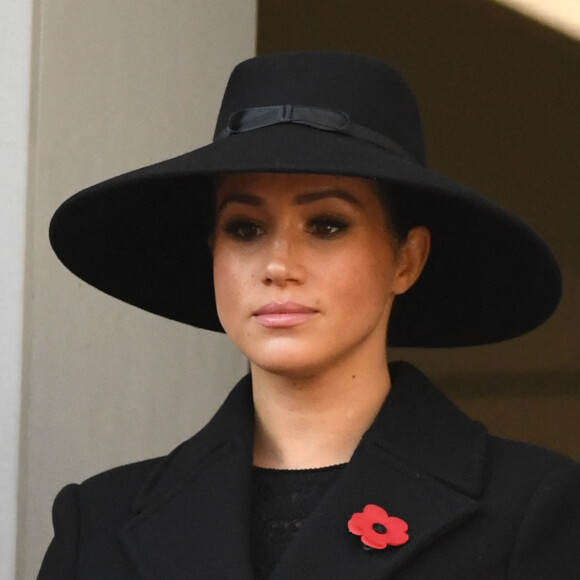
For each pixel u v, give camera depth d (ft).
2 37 31.27
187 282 27.20
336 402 23.07
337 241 22.04
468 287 25.62
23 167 30.91
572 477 22.08
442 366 61.57
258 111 22.62
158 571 22.44
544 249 22.81
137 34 33.68
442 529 21.43
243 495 22.88
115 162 33.01
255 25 37.68
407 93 23.62
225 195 22.58
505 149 63.98
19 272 30.76
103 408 32.42
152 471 24.47
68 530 24.21
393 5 58.44
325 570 21.17
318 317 21.83
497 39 62.34
